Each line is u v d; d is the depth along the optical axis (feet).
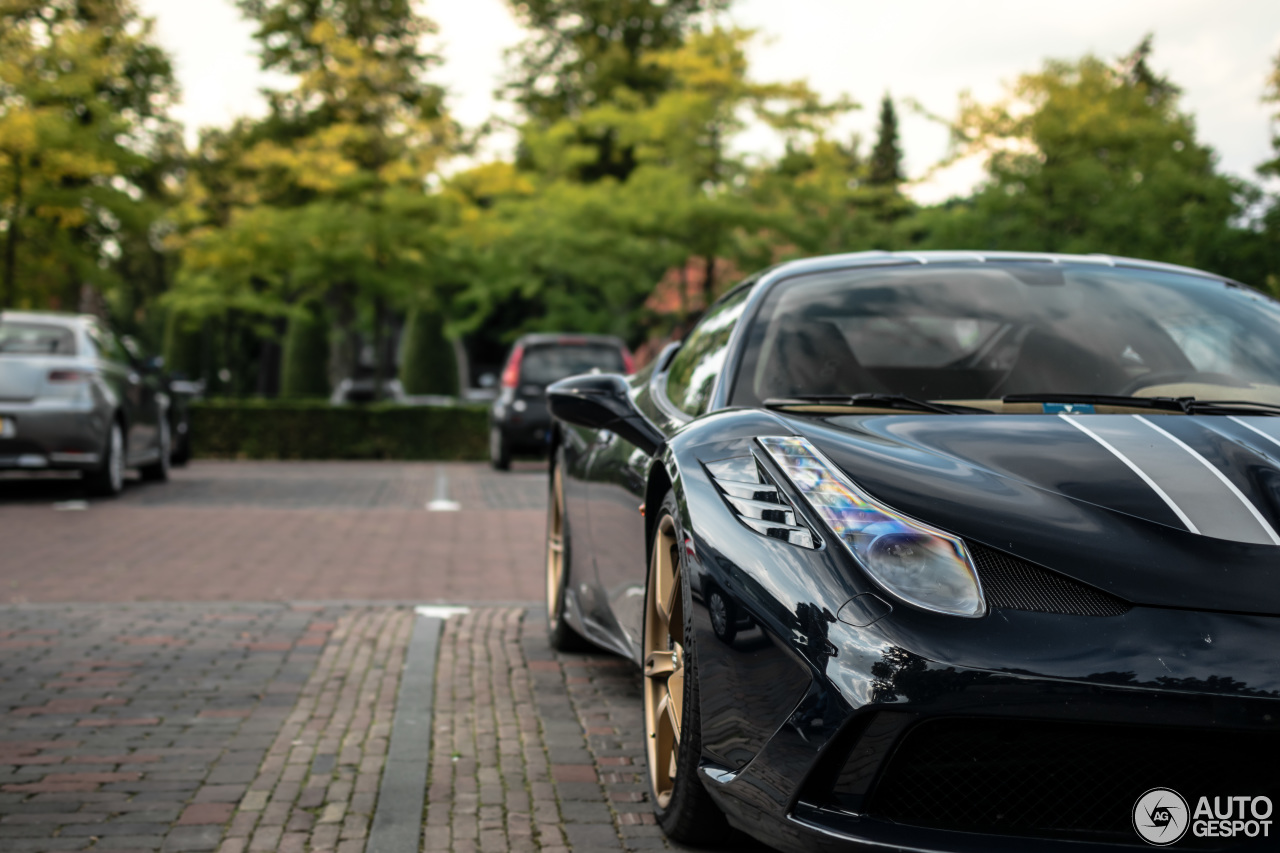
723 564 7.88
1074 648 6.66
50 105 67.67
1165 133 59.21
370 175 77.36
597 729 12.20
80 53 67.46
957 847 6.76
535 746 11.61
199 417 64.23
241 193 108.27
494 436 53.83
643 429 11.07
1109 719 6.53
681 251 79.00
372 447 65.10
